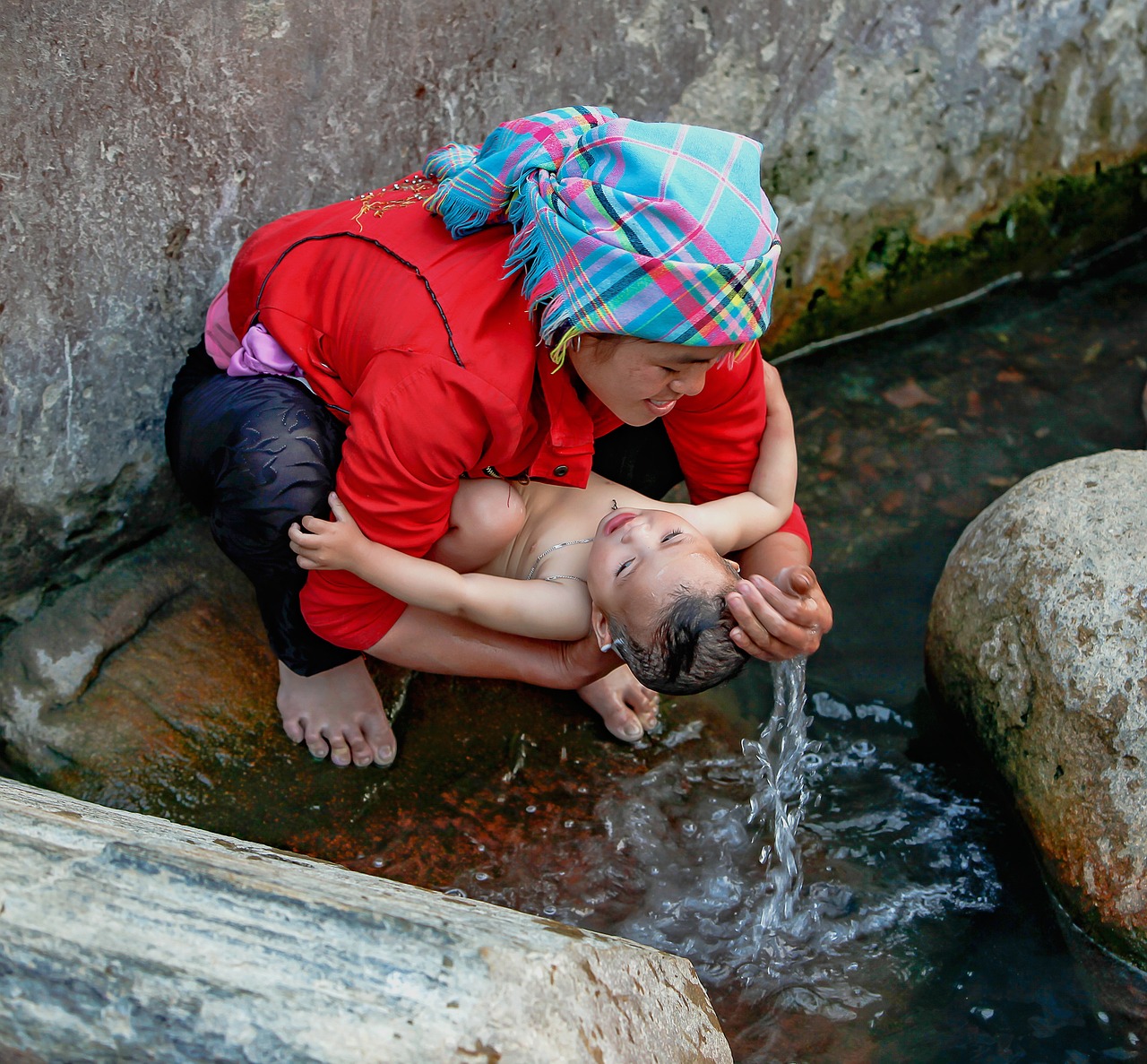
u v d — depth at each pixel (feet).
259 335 7.62
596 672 8.02
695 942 7.61
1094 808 7.34
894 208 12.21
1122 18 12.23
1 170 7.35
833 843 8.21
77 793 7.95
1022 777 7.86
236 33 7.93
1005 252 13.08
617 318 6.24
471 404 6.68
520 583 7.68
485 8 9.05
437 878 7.77
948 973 7.41
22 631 8.52
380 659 8.55
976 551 8.46
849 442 11.32
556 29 9.54
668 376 6.63
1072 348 12.42
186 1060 4.50
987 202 12.68
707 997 6.68
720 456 8.15
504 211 6.95
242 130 8.28
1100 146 12.91
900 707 9.14
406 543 7.23
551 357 6.68
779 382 8.30
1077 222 13.32
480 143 9.67
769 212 6.44
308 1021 4.57
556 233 6.29
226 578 9.08
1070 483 8.21
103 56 7.45
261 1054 4.50
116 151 7.78
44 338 7.94
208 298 8.65
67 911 4.78
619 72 10.11
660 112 10.53
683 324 6.24
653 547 7.34
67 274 7.89
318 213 7.78
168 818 7.91
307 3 8.14
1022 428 11.43
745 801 8.46
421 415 6.66
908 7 11.18
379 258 7.16
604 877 7.91
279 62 8.22
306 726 8.35
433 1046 4.55
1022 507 8.27
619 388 6.75
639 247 6.12
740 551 8.53
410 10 8.66
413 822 8.08
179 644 8.69
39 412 8.11
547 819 8.21
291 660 8.04
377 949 4.78
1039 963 7.42
